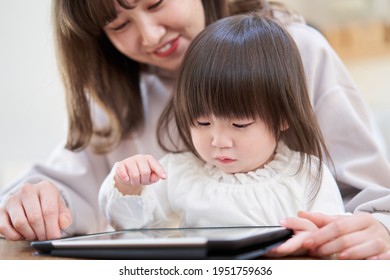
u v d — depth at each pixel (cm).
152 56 110
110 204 94
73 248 73
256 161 89
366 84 219
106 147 125
